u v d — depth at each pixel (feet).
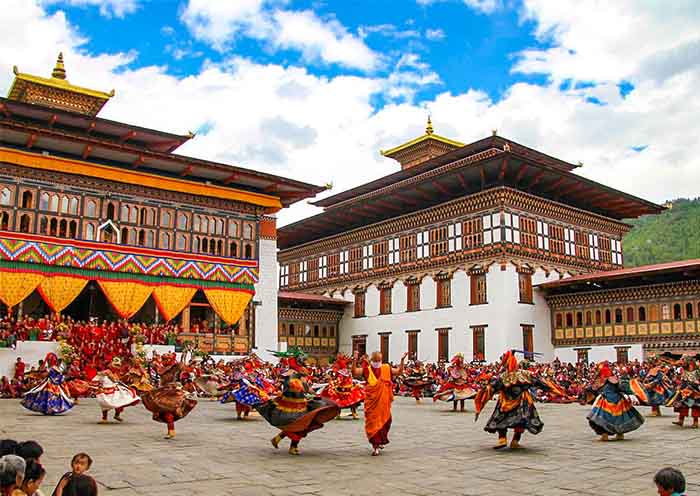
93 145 114.73
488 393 43.86
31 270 109.60
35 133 108.47
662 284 135.33
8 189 109.91
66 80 149.69
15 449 19.85
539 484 31.17
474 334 152.97
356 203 176.65
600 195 165.48
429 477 32.86
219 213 132.77
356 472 34.14
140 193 123.44
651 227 407.03
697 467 36.14
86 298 138.51
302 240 219.41
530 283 153.48
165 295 122.62
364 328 187.32
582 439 48.78
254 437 48.80
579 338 150.82
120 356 102.58
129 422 59.11
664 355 61.36
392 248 180.96
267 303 141.08
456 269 160.04
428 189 165.07
